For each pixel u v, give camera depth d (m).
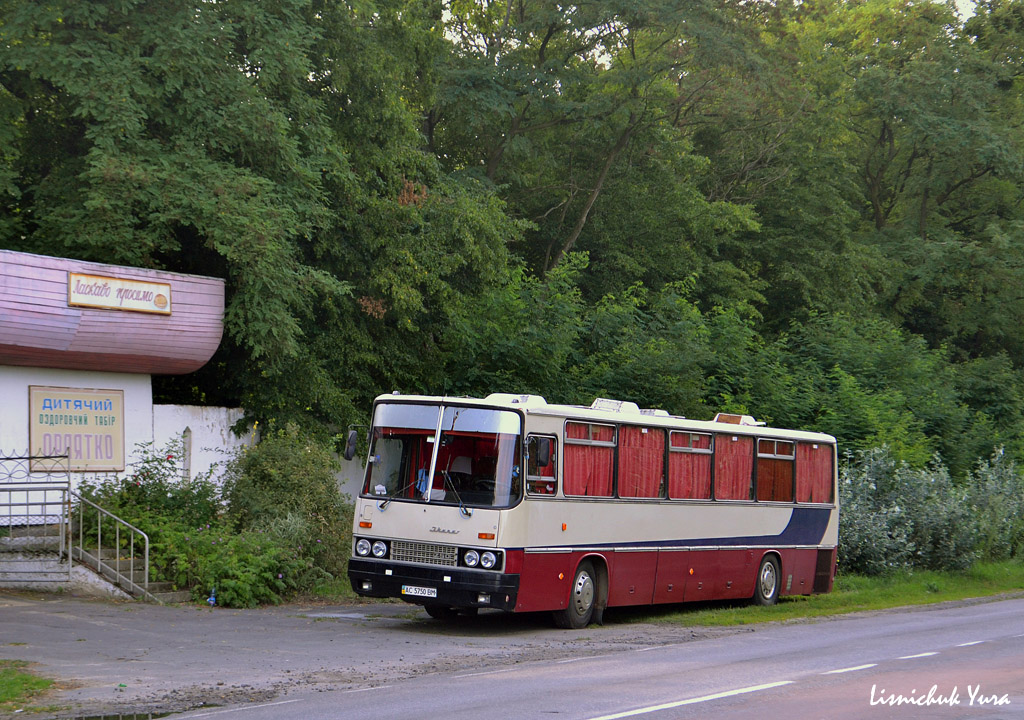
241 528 19.75
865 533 26.73
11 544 17.12
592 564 16.88
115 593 16.72
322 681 10.99
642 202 44.66
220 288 19.75
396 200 24.83
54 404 18.50
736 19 43.09
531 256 46.41
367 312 23.73
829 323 45.00
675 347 31.64
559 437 16.12
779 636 16.12
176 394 23.14
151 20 19.23
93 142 20.53
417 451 15.76
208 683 10.72
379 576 15.45
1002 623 18.45
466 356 26.98
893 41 57.53
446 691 10.40
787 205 49.88
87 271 17.78
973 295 56.66
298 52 20.83
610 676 11.50
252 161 20.45
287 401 22.27
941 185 56.06
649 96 42.12
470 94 38.41
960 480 36.84
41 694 10.02
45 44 18.50
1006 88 55.00
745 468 20.83
